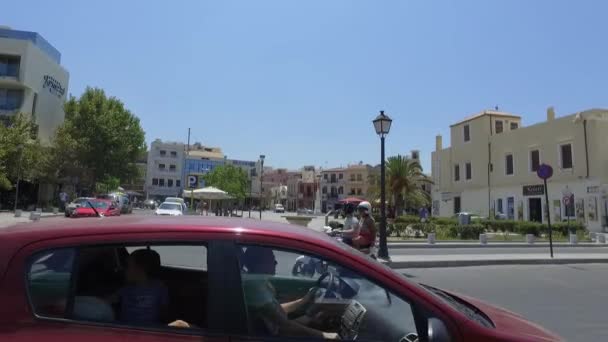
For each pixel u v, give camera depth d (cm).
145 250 259
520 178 4128
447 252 1992
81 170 4750
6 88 4466
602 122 3419
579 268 1512
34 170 4069
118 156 4891
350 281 260
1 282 232
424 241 2588
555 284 1159
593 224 3391
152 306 252
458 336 246
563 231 3014
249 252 251
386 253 1585
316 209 8488
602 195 3347
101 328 232
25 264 238
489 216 4075
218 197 3800
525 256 1750
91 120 4731
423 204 4266
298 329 250
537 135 3962
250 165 13150
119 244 248
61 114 5366
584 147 3503
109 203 2606
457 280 1221
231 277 242
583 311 846
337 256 258
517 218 4138
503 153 4347
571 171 3609
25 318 227
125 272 259
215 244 249
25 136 3653
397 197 4100
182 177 11131
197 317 246
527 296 993
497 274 1342
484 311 310
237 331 234
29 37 4847
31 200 4553
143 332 232
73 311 235
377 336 253
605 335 684
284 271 256
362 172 11225
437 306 254
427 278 1257
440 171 5350
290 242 257
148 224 260
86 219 285
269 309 247
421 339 247
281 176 14662
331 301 260
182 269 258
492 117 4609
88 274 246
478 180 4669
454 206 5053
